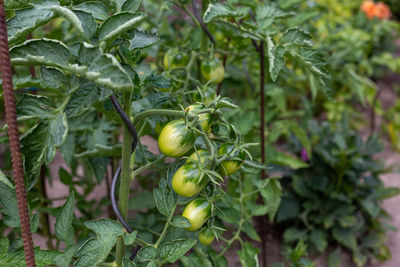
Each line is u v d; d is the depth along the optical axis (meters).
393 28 3.12
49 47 0.64
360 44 2.57
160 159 0.82
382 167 1.76
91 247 0.74
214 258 0.95
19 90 1.02
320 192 1.78
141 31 0.73
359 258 1.75
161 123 0.91
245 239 1.30
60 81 0.67
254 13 1.05
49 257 0.79
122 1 0.71
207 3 1.04
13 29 0.66
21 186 0.66
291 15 0.97
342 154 1.68
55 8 0.65
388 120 2.71
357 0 3.23
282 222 1.87
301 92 2.38
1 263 0.75
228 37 1.13
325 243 1.74
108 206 1.34
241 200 1.03
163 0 1.18
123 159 0.76
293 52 0.91
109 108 0.77
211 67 1.00
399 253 1.86
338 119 2.51
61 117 0.69
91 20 0.67
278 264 1.27
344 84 2.54
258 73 1.52
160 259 0.80
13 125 0.64
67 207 0.84
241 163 0.81
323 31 2.33
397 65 2.74
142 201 1.09
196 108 0.77
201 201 0.80
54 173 1.75
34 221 0.79
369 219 1.84
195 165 0.77
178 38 1.48
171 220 0.82
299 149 1.82
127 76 0.62
